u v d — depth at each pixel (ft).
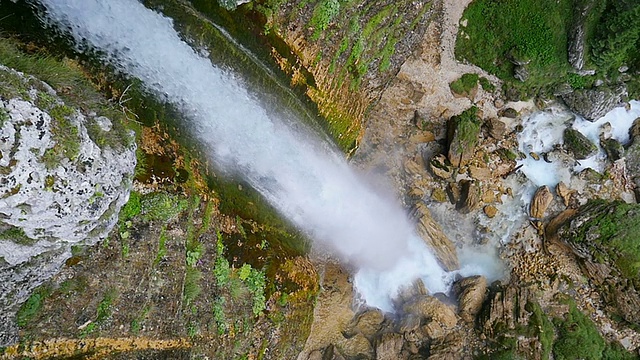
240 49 39.55
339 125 52.13
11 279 26.30
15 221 24.58
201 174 39.60
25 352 27.63
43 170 24.90
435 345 54.90
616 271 56.70
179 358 35.06
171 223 36.11
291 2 40.06
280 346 44.50
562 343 56.85
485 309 57.21
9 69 25.98
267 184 46.03
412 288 58.08
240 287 40.78
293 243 48.78
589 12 57.21
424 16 54.39
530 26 58.39
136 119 35.60
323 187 52.16
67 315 29.60
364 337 53.31
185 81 38.52
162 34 36.78
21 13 31.24
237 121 42.34
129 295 32.91
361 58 48.98
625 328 58.95
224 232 40.52
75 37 33.63
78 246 29.76
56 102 27.43
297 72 44.01
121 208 32.76
